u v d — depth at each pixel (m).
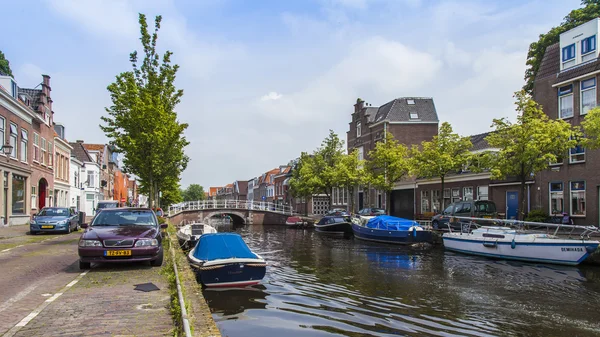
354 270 15.42
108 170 57.97
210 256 12.48
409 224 24.41
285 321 9.04
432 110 41.91
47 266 10.50
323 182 41.72
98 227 10.47
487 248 18.25
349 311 9.80
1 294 7.48
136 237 9.77
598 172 19.97
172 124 20.27
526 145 17.42
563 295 11.27
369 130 44.06
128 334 5.31
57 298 7.15
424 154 25.41
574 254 15.33
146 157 19.59
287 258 18.95
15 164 24.98
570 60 22.14
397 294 11.48
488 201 23.58
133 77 19.78
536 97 24.03
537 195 23.36
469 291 11.81
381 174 30.73
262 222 53.25
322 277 13.99
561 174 21.92
